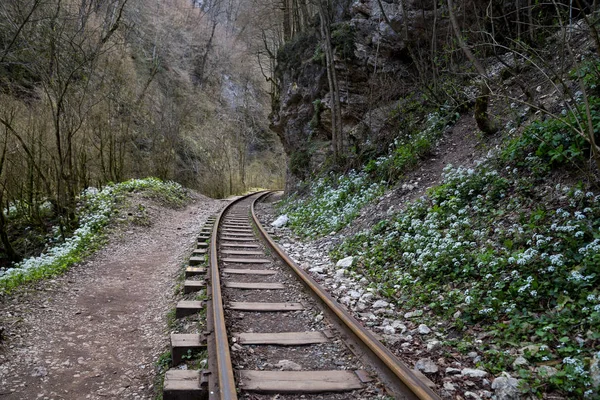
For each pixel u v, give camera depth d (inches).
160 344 215.2
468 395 138.9
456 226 275.9
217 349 163.5
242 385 146.3
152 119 1107.9
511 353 162.1
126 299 298.5
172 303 271.4
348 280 280.1
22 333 225.8
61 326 243.1
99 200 627.2
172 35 1724.9
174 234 568.4
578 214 206.4
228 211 740.7
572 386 135.5
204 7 2213.3
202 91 1766.7
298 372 155.9
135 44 1403.8
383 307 229.8
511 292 194.9
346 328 191.2
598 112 243.6
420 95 529.0
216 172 1363.2
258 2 1175.6
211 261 310.0
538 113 308.0
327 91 695.7
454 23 331.6
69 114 559.5
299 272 277.1
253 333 192.4
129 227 549.6
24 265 382.9
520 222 240.2
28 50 506.9
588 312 165.5
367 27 609.0
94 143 760.3
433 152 426.0
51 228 572.1
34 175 597.3
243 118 1907.0
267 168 1957.4
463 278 228.2
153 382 179.6
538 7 401.1
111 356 210.7
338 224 429.1
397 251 300.4
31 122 579.2
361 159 549.0
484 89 355.6
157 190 803.4
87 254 414.3
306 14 849.5
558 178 250.2
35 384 180.2
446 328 193.9
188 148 1336.1
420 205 335.6
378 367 156.2
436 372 154.1
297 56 815.7
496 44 282.2
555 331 165.6
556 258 189.8
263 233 448.8
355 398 141.5
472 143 383.9
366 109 621.3
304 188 695.7
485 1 449.1
